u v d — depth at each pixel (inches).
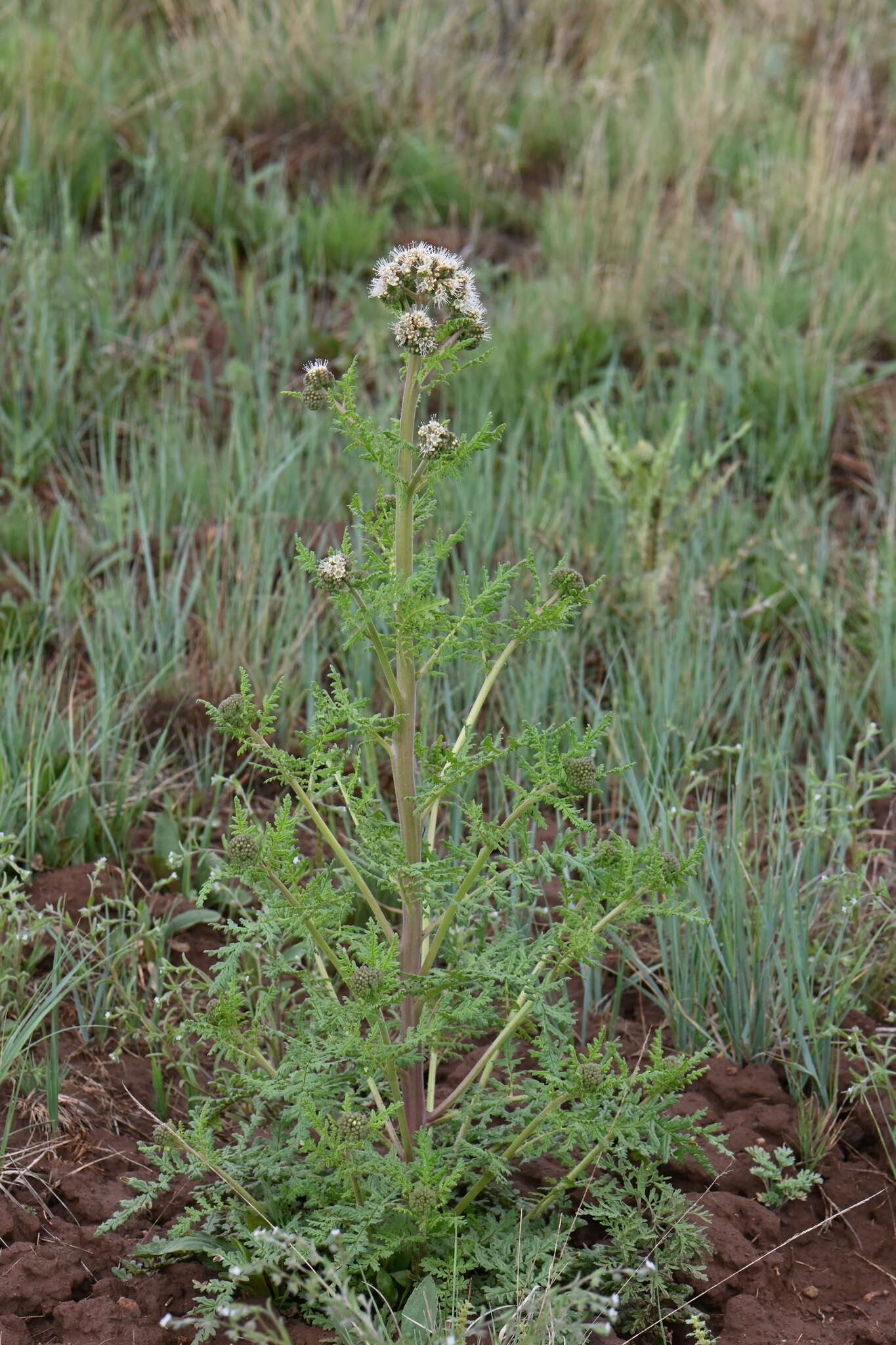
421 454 89.7
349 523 191.8
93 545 186.9
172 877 134.3
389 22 306.0
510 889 128.5
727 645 177.8
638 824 153.6
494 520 193.5
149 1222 106.0
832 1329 99.3
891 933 137.4
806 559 191.8
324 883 95.6
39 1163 109.7
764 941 127.6
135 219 259.6
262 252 249.0
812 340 231.3
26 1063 115.6
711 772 162.4
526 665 168.6
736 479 213.0
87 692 167.6
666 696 161.3
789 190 269.6
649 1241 103.2
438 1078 122.3
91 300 225.9
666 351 237.8
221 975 93.0
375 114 289.0
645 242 248.5
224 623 173.6
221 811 154.6
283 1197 98.7
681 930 133.2
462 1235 99.3
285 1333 86.8
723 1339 98.6
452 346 89.7
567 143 295.7
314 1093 95.5
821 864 146.6
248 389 216.2
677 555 187.6
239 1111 113.9
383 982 88.4
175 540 192.4
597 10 331.9
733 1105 121.3
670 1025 128.6
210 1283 93.7
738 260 256.4
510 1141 103.3
